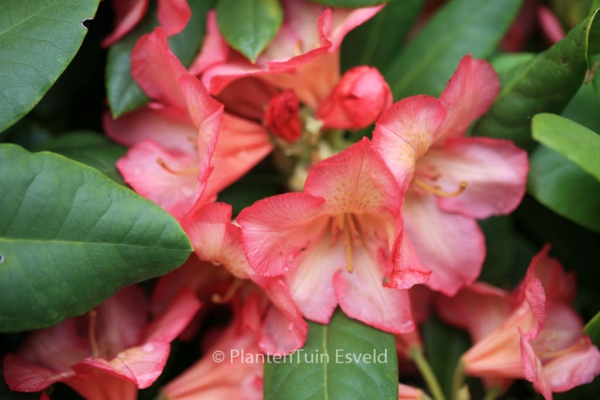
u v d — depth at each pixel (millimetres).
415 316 408
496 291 393
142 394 398
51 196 327
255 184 408
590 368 372
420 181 386
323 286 369
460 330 417
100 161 382
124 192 332
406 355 403
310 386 353
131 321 391
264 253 349
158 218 331
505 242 415
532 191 390
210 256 361
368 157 339
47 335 378
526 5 453
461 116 375
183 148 392
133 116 393
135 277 335
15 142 410
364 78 368
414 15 423
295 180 399
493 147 383
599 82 368
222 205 349
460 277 384
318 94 391
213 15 384
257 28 374
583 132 341
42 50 344
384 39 423
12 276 323
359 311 366
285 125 384
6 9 348
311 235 368
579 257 418
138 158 383
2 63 341
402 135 347
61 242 328
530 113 381
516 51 450
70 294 330
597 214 385
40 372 364
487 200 386
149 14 388
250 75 375
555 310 398
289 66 363
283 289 352
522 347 358
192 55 383
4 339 378
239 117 398
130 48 386
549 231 418
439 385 413
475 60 369
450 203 387
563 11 435
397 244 340
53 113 419
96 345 382
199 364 387
